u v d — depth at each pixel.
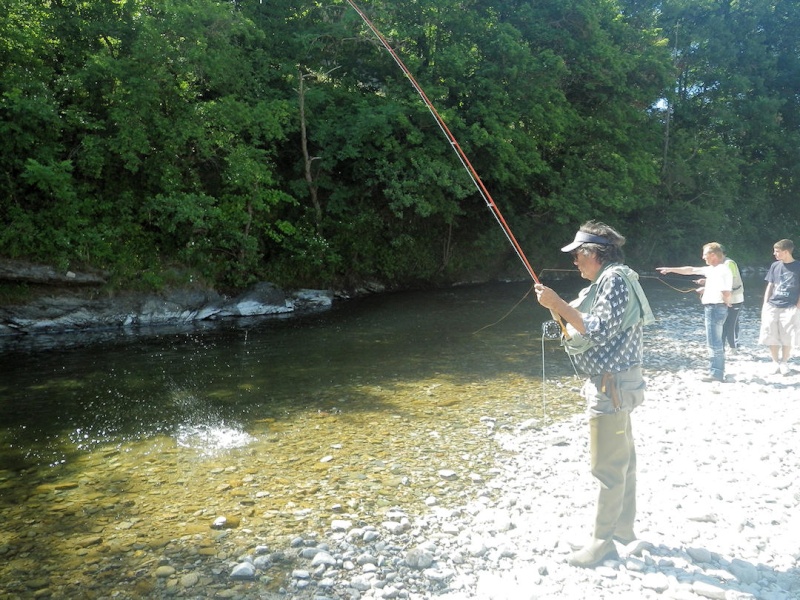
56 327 11.61
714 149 25.12
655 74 21.58
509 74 17.59
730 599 2.87
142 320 12.41
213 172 14.88
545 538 3.54
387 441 5.41
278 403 6.66
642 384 3.10
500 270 21.55
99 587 3.16
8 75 11.62
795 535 3.54
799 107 28.86
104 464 4.95
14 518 3.98
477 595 3.00
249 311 13.59
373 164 16.84
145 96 12.58
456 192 16.48
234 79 14.52
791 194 29.39
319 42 16.52
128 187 13.66
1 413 6.38
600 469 3.13
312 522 3.86
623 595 2.95
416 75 17.03
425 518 3.88
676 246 23.88
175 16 13.02
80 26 13.08
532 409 6.36
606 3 20.69
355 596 3.02
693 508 3.82
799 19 28.36
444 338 10.59
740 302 8.74
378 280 18.33
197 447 5.32
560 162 21.12
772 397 6.58
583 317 2.92
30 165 11.28
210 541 3.62
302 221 16.33
